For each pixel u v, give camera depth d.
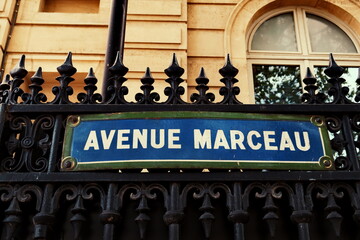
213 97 2.81
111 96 2.82
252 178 2.52
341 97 2.83
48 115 2.74
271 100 5.86
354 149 2.68
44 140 2.68
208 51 5.93
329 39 6.36
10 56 5.70
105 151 2.58
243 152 2.58
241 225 2.41
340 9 6.37
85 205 2.62
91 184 2.52
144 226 2.41
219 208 2.79
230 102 2.77
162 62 5.72
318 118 2.76
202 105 2.72
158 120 2.66
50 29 5.97
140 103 2.76
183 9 6.18
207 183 2.51
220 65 5.84
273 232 2.42
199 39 6.05
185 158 2.54
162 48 5.83
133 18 6.04
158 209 2.77
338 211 2.50
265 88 5.94
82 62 5.75
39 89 2.86
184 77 5.59
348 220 2.68
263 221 2.68
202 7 6.32
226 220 2.76
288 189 2.53
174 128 2.64
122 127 2.65
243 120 2.69
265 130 2.67
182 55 5.79
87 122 2.69
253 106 2.73
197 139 2.60
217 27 6.15
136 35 5.90
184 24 6.06
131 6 6.12
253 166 2.54
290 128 2.70
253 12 6.30
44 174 2.52
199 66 5.82
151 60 5.72
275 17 6.51
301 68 6.07
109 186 2.50
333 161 2.62
